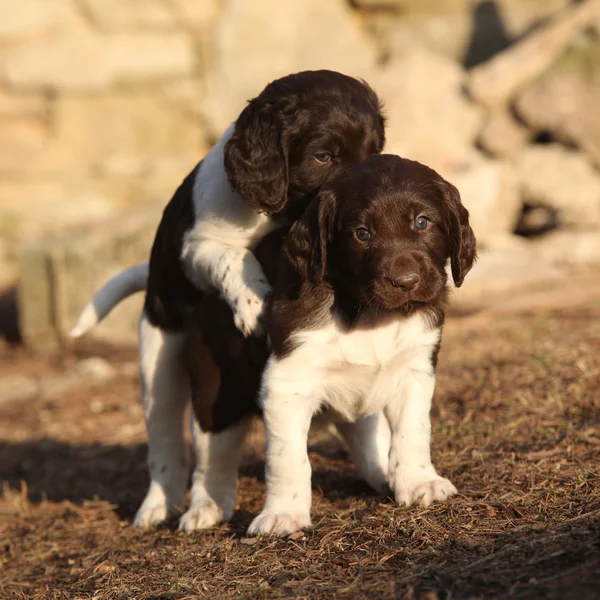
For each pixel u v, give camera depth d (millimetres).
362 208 6652
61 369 18594
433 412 10211
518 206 22703
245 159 8195
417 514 7090
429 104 24234
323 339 6965
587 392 9883
